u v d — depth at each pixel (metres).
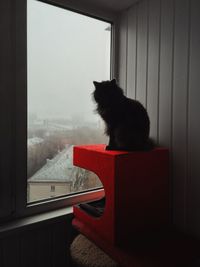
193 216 1.08
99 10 1.40
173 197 1.17
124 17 1.44
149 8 1.26
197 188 1.06
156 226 1.09
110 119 1.14
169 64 1.17
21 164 1.15
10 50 1.08
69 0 1.27
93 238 1.02
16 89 1.11
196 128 1.05
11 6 1.08
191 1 1.06
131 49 1.39
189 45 1.07
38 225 1.12
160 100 1.22
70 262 1.26
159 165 1.08
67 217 1.21
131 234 1.00
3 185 1.10
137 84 1.36
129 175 0.97
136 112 1.13
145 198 1.04
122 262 0.86
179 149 1.13
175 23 1.13
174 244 0.98
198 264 1.00
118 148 1.08
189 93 1.08
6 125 1.09
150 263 0.84
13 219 1.13
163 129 1.21
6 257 1.06
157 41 1.22
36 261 1.15
